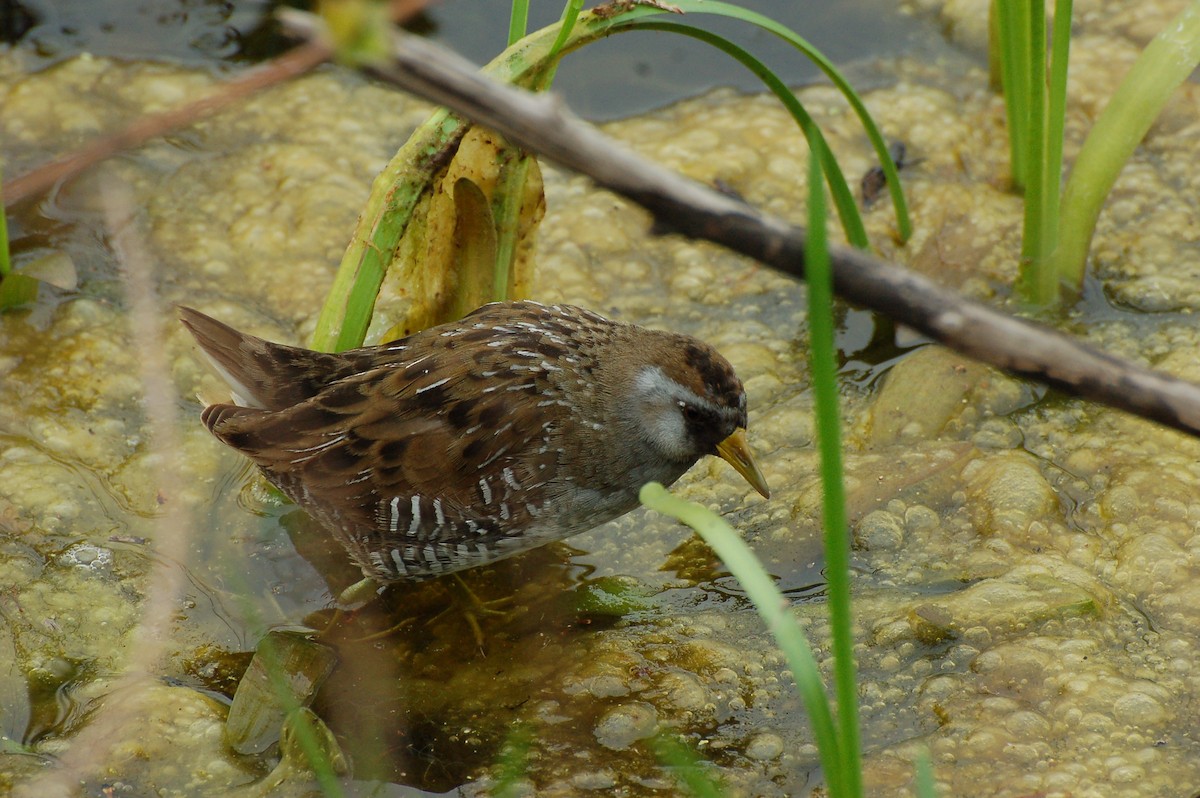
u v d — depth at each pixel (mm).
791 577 8156
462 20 12031
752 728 7137
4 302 9797
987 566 7992
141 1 12508
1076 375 3043
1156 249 10266
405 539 7680
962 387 9172
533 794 6766
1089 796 6414
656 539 8602
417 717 7324
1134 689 7020
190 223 10781
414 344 7809
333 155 11539
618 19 7906
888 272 2965
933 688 7188
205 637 7773
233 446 7688
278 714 7156
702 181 11102
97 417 9172
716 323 10125
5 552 8156
